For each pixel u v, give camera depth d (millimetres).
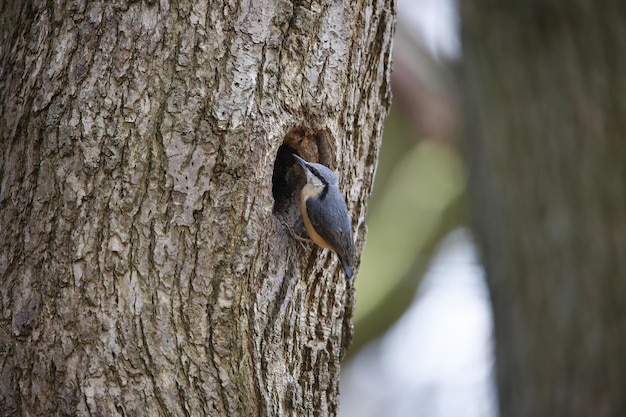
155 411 9594
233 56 10148
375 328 23812
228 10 10203
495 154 16484
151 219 9812
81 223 9766
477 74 16750
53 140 9914
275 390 10242
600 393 15086
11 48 10547
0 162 10281
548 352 15758
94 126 9867
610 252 15164
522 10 15773
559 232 15602
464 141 18125
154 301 9711
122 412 9555
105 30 10055
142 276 9734
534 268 15969
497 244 16672
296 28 10523
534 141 15906
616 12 15133
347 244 10977
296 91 10492
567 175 15539
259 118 10125
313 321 10977
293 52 10508
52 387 9609
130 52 10023
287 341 10523
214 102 10016
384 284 23875
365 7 11164
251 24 10250
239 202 9984
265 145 10102
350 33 10961
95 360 9594
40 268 9789
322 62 10695
